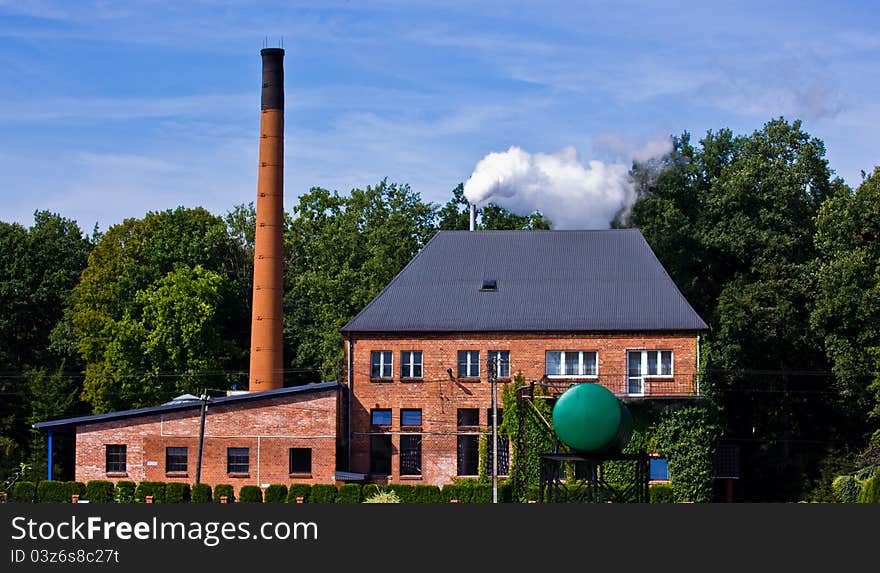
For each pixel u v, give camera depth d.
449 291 75.00
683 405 69.56
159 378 93.75
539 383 70.69
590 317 72.19
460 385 72.19
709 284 86.56
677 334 70.81
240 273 107.56
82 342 97.62
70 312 102.38
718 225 84.38
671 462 69.38
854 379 73.75
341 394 72.56
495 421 62.81
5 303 102.81
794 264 82.06
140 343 94.75
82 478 72.12
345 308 96.88
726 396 84.88
